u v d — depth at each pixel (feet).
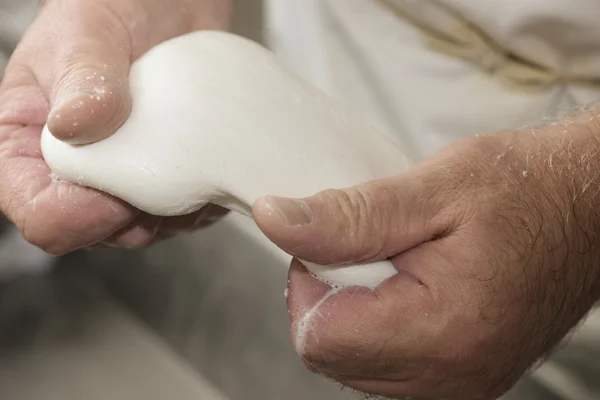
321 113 1.42
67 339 2.89
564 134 1.38
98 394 2.69
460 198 1.30
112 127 1.29
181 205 1.32
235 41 1.46
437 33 2.11
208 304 2.68
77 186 1.36
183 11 1.65
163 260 2.80
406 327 1.26
